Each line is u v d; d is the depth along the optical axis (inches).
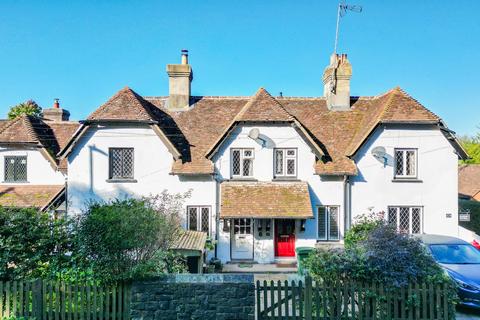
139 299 350.6
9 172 771.4
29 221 390.9
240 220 705.0
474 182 1358.3
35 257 381.7
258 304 351.3
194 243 556.7
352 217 706.2
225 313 349.1
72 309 348.8
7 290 349.4
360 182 709.9
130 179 700.0
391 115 702.5
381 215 665.0
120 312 352.2
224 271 633.6
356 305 367.9
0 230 382.0
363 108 819.4
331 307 345.1
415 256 364.8
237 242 702.5
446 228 703.7
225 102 834.2
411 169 716.0
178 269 450.0
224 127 773.9
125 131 703.7
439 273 358.3
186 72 809.5
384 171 709.3
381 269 348.5
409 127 711.1
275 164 717.9
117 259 362.9
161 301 350.9
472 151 1918.1
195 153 722.2
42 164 772.0
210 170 693.9
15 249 381.1
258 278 580.4
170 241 440.8
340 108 818.2
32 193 732.7
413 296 341.7
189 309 350.0
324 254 371.6
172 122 776.3
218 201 704.4
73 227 395.9
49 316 347.3
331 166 706.2
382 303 346.0
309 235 701.3
